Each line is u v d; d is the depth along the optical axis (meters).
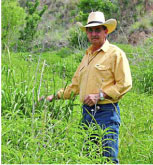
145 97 7.09
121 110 5.92
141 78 8.66
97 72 4.07
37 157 3.47
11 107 4.28
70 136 3.92
